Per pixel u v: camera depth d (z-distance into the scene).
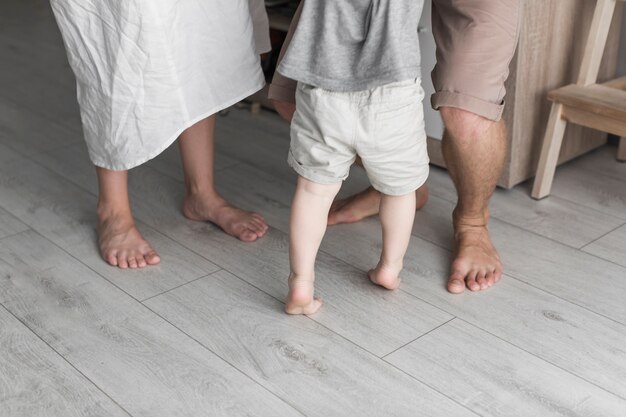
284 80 1.62
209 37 1.62
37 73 3.00
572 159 2.24
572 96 1.91
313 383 1.37
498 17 1.55
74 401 1.34
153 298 1.62
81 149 2.35
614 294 1.62
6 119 2.58
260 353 1.45
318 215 1.47
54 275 1.71
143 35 1.52
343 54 1.36
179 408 1.32
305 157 1.44
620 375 1.39
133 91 1.58
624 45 2.23
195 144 1.84
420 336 1.49
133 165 1.66
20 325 1.54
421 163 1.46
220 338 1.49
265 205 2.01
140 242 1.76
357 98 1.36
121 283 1.67
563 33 2.02
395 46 1.32
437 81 1.61
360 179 2.12
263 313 1.56
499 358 1.43
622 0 1.95
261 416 1.30
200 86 1.65
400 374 1.39
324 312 1.56
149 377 1.39
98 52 1.58
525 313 1.55
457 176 1.69
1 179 2.16
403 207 1.50
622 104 1.87
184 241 1.84
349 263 1.73
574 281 1.66
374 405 1.32
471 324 1.52
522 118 2.00
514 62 1.92
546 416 1.29
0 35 3.47
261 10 1.80
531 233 1.86
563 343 1.47
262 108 2.64
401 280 1.66
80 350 1.46
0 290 1.65
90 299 1.62
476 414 1.30
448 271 1.70
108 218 1.79
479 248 1.70
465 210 1.74
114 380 1.38
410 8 1.34
